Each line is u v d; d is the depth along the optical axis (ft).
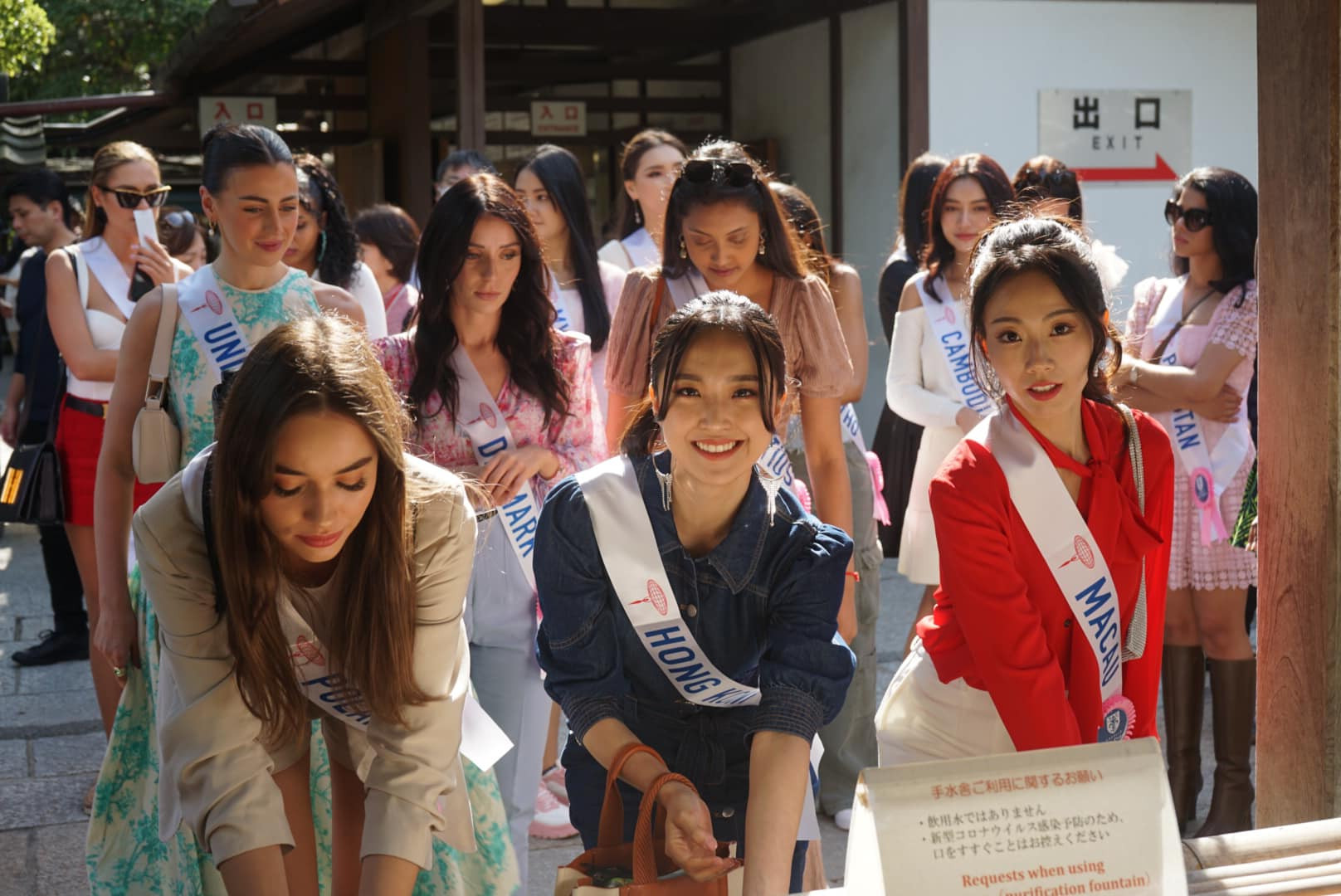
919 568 12.69
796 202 11.66
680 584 6.56
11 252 36.19
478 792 7.85
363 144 34.35
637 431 7.05
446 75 33.19
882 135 27.04
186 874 7.34
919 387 12.88
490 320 9.77
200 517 6.13
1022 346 7.14
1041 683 7.12
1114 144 26.81
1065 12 26.25
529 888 10.85
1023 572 7.29
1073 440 7.41
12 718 15.08
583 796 6.91
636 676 6.72
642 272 10.03
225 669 6.26
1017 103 26.27
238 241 9.39
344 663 6.33
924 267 13.34
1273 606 8.13
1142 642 7.61
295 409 5.59
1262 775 8.36
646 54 35.09
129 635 9.03
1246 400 12.16
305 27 32.81
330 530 5.79
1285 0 7.64
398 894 6.24
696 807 5.88
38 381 16.11
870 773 4.49
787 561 6.55
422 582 6.33
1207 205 11.60
